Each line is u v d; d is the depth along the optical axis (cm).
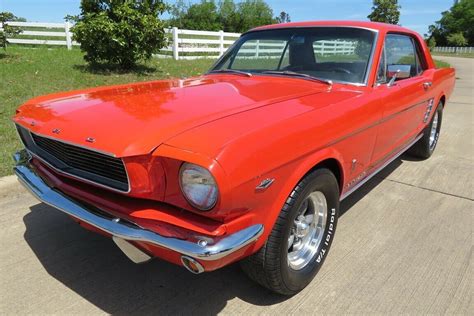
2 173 412
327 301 260
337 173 289
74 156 229
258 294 265
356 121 285
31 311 244
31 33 1454
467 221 373
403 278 284
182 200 200
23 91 720
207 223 198
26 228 338
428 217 379
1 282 269
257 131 211
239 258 218
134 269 288
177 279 279
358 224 362
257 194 205
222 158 188
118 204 215
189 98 268
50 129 237
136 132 210
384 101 328
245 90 298
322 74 342
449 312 252
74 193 235
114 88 318
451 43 8369
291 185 228
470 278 286
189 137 202
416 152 544
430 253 317
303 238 271
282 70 363
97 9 993
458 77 1808
